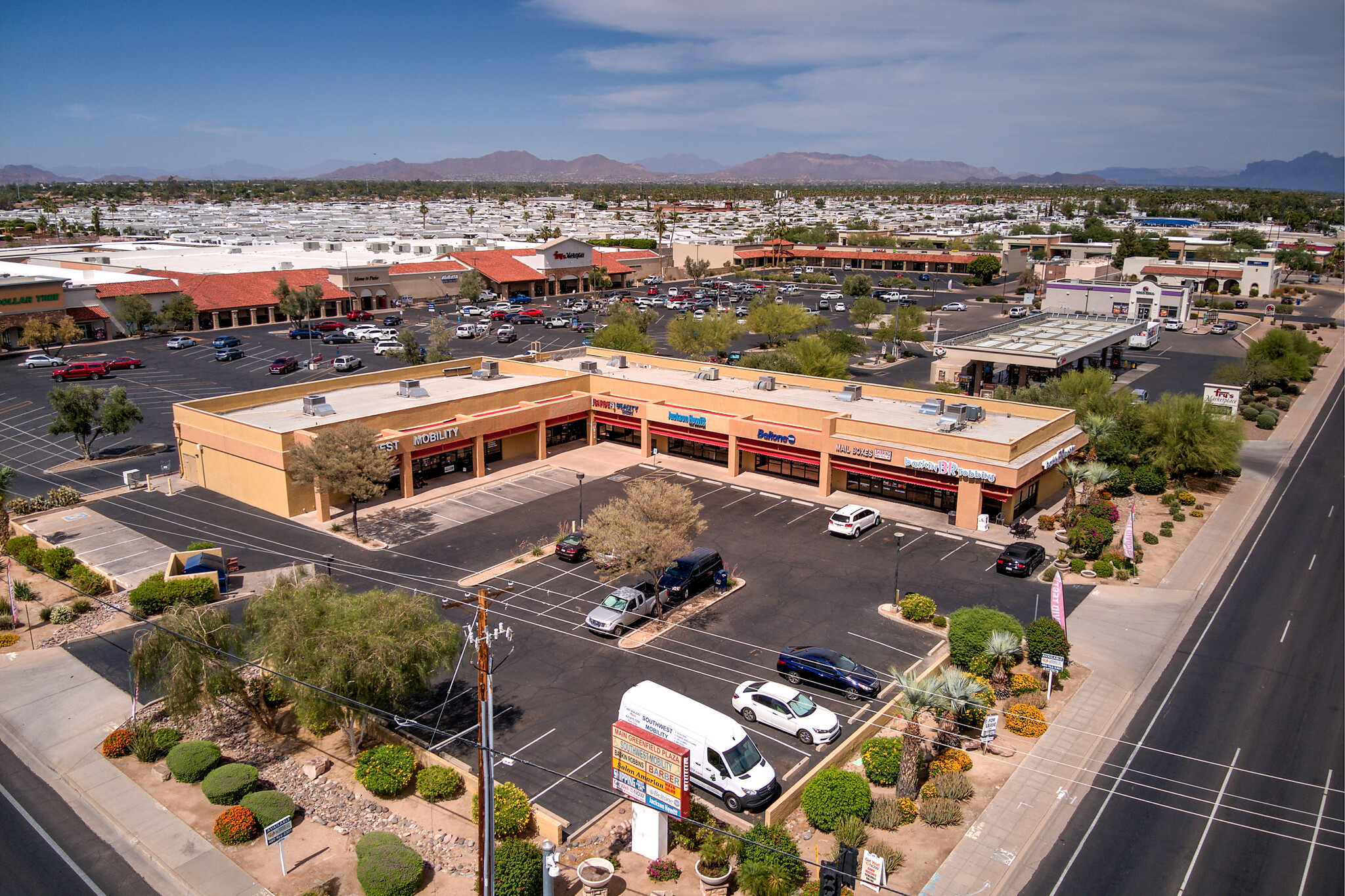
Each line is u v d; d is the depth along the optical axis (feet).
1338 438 243.40
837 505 180.86
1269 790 93.81
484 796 67.87
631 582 142.00
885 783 93.30
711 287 521.24
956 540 161.79
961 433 175.94
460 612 130.93
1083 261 557.33
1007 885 79.15
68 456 207.62
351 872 79.61
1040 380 285.84
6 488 169.37
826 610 133.49
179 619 98.63
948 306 469.57
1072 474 159.84
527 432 210.59
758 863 76.38
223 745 99.55
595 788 88.02
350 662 90.63
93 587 137.49
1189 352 359.66
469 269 475.31
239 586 139.13
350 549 154.81
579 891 77.20
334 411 189.47
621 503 135.44
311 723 93.15
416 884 75.82
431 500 181.47
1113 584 145.38
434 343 292.20
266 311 395.96
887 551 156.35
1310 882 80.43
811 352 258.16
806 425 189.78
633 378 233.76
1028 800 91.50
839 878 65.41
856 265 654.12
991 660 112.16
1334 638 127.65
